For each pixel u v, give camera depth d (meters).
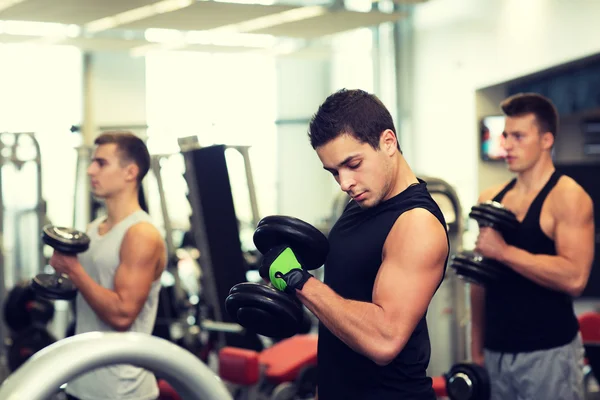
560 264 2.31
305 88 11.27
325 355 1.72
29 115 9.90
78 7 7.65
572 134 7.68
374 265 1.63
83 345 0.70
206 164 4.26
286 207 11.27
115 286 2.40
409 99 9.72
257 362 3.43
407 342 1.62
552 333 2.36
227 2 7.59
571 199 2.36
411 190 1.63
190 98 10.78
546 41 7.05
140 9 7.78
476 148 8.17
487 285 2.45
